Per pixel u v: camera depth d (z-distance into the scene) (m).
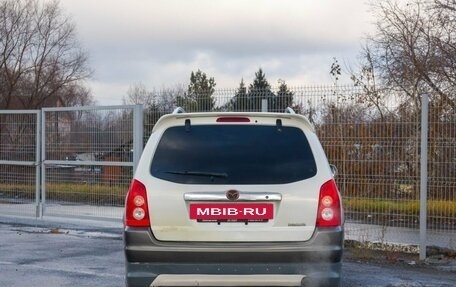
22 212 13.55
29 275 7.91
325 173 4.93
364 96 9.65
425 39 17.89
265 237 4.77
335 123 9.80
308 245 4.77
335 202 4.86
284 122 5.09
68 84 43.28
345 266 8.56
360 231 9.63
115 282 7.52
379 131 9.47
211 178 4.86
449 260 8.82
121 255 9.41
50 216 13.14
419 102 9.18
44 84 39.78
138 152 11.65
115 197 12.12
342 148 9.73
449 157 8.92
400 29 19.31
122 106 11.95
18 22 38.28
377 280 7.68
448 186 8.94
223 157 4.94
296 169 4.91
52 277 7.79
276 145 5.00
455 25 17.16
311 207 4.82
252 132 5.05
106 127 12.21
